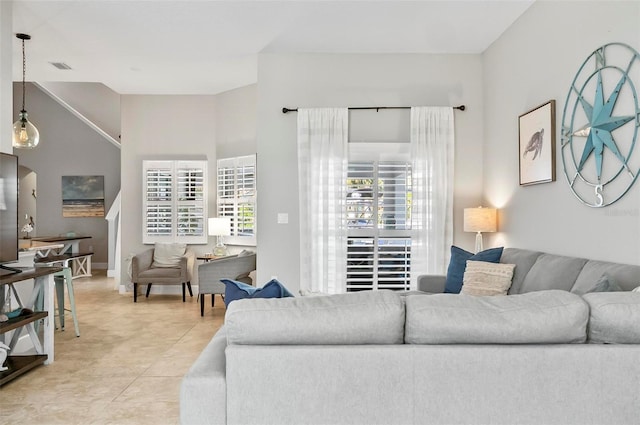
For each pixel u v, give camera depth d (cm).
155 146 720
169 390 323
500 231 482
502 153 476
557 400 174
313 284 518
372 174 527
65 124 1045
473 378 174
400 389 175
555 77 374
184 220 718
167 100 720
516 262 386
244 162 668
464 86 532
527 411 174
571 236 352
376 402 175
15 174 376
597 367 174
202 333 484
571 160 351
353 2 404
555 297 184
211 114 719
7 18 384
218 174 708
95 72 599
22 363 355
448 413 175
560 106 367
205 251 719
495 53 494
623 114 294
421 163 523
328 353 174
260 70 529
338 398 175
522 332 176
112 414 283
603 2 313
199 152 720
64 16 425
